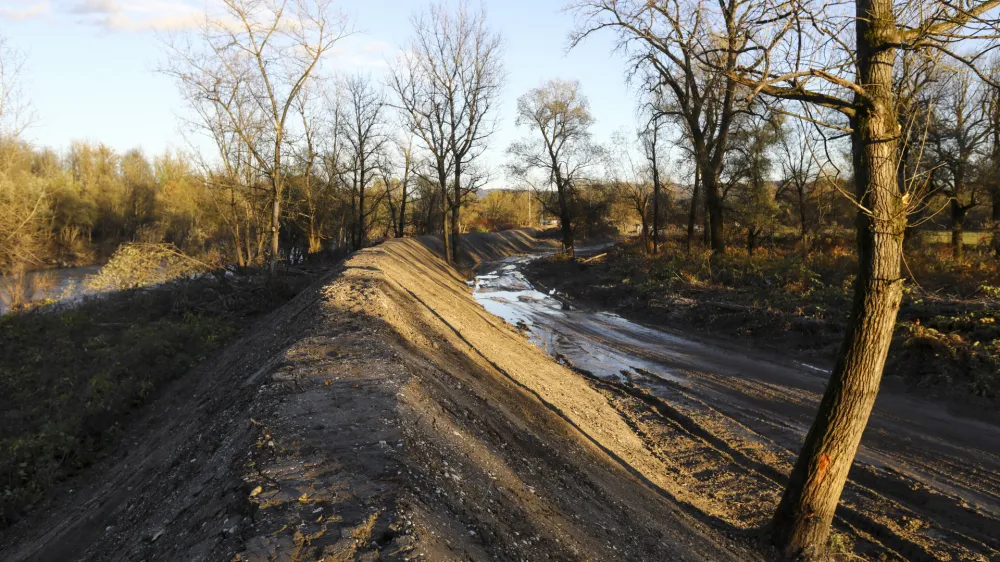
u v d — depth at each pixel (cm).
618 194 4300
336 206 4325
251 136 2216
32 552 645
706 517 783
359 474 500
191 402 1076
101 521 657
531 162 4259
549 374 1377
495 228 8331
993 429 1049
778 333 1712
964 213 2448
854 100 582
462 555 421
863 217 596
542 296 2988
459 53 3572
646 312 2264
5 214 2708
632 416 1204
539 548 490
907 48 525
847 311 1683
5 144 2806
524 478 652
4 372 1335
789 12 500
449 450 613
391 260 2336
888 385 1287
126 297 2177
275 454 538
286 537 402
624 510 689
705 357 1628
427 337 1235
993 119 1975
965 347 1277
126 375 1313
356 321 1125
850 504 816
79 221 4566
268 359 1009
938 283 1886
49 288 2414
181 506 535
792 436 1057
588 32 1716
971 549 704
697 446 1048
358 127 4253
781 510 679
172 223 4950
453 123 3750
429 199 5766
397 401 683
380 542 405
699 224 4562
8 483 827
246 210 2819
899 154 600
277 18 2061
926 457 955
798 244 3212
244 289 2342
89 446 971
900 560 697
